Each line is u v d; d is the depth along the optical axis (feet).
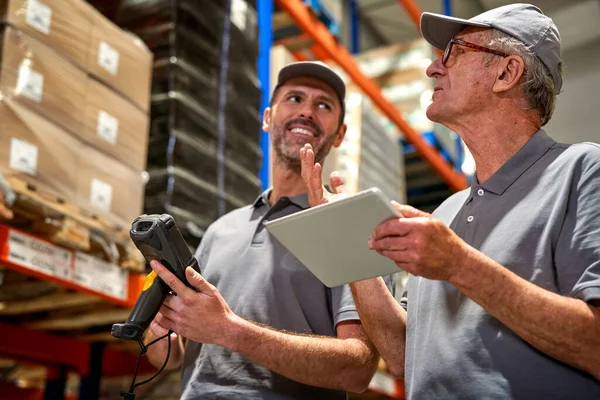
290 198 7.63
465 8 27.17
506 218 5.36
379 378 14.23
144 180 9.64
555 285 4.92
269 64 13.97
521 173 5.55
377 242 4.54
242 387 6.58
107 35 9.23
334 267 5.13
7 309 9.71
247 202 11.46
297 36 17.69
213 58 11.14
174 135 9.95
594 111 25.99
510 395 4.77
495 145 5.79
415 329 5.67
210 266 7.48
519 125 5.79
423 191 24.38
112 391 14.32
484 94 5.83
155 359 7.52
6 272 9.16
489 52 5.89
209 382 6.73
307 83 8.41
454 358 5.08
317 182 5.92
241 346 5.87
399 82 20.47
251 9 12.60
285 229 4.68
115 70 9.27
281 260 7.16
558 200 5.12
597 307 4.63
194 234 9.91
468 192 6.24
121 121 9.22
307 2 16.35
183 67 10.36
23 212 7.72
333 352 6.30
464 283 4.59
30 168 7.67
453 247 4.50
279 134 8.21
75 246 8.17
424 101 20.10
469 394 4.91
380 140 16.93
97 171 8.65
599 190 4.96
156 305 5.59
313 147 8.18
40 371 13.46
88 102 8.72
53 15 8.38
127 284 9.08
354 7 27.37
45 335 10.89
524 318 4.58
